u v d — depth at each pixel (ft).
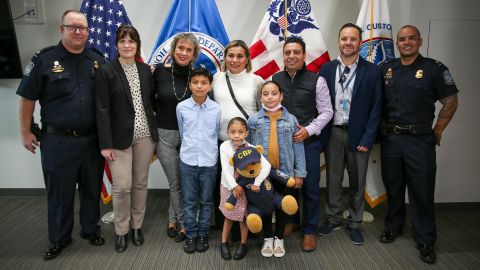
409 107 7.43
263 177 6.78
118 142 7.09
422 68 7.39
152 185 11.27
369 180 9.30
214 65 9.14
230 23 10.48
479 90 9.90
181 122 7.35
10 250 7.74
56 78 6.73
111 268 7.04
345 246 7.97
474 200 10.37
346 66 7.68
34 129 7.40
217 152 7.52
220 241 8.16
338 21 10.43
